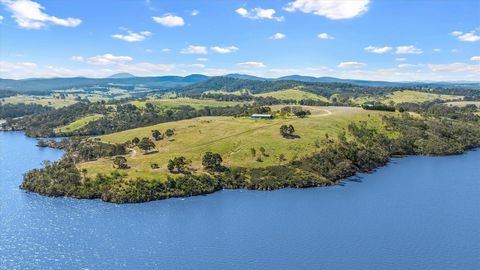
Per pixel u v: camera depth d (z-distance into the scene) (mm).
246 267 109125
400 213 149750
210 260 113312
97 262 112438
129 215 149750
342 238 127188
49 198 171000
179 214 150625
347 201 164875
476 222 139875
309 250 118875
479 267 107562
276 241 125750
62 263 111875
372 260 112188
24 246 122750
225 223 141375
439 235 128625
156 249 120688
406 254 115438
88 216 148500
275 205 160250
